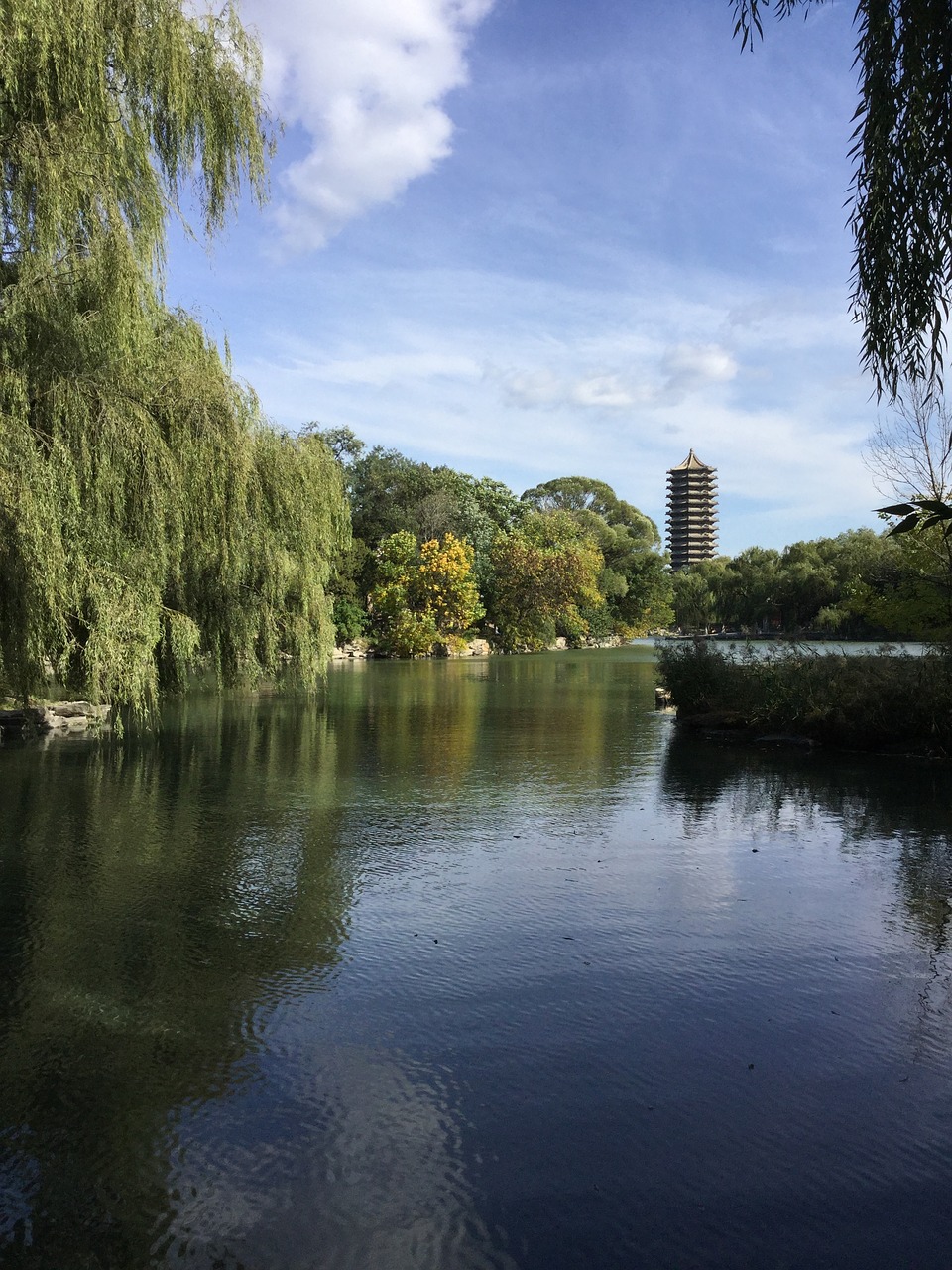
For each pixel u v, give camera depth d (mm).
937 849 8609
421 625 54094
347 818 9969
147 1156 3695
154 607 12109
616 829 9430
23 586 9633
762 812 10352
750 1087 4234
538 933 6297
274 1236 3230
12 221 10383
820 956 5855
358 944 6094
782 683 17516
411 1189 3486
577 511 89562
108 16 11695
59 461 10047
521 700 25453
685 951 5969
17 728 17016
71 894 7141
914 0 3436
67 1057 4527
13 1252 3145
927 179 3477
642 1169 3613
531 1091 4199
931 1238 3215
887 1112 4023
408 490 64438
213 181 13281
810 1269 3062
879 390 3660
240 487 13164
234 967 5664
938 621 18359
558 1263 3090
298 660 17719
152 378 12273
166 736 17078
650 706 23797
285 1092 4191
